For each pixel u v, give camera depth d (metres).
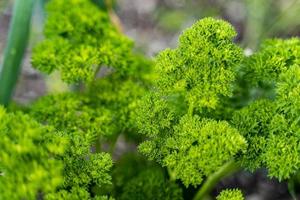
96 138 0.41
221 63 0.37
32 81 0.64
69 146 0.36
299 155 0.37
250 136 0.38
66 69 0.41
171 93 0.38
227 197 0.37
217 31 0.37
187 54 0.38
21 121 0.34
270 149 0.37
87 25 0.44
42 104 0.42
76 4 0.44
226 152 0.36
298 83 0.37
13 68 0.46
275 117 0.38
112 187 0.44
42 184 0.33
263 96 0.42
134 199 0.44
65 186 0.36
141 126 0.38
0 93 0.46
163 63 0.38
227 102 0.42
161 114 0.38
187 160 0.37
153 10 0.79
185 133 0.37
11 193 0.33
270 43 0.41
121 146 0.54
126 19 0.78
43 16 0.51
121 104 0.43
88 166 0.37
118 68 0.42
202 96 0.37
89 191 0.43
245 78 0.40
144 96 0.38
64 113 0.42
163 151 0.38
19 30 0.46
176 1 0.79
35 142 0.34
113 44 0.43
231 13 0.75
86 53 0.42
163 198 0.44
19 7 0.45
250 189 0.54
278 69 0.39
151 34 0.75
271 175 0.37
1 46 0.68
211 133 0.36
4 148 0.33
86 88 0.44
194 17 0.76
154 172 0.45
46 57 0.42
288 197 0.53
